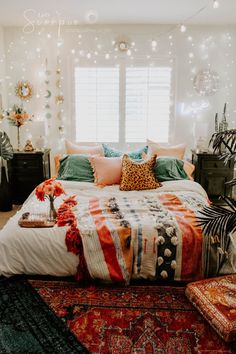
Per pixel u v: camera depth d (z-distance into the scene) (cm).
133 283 245
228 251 248
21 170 425
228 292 213
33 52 442
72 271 242
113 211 274
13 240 240
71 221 253
